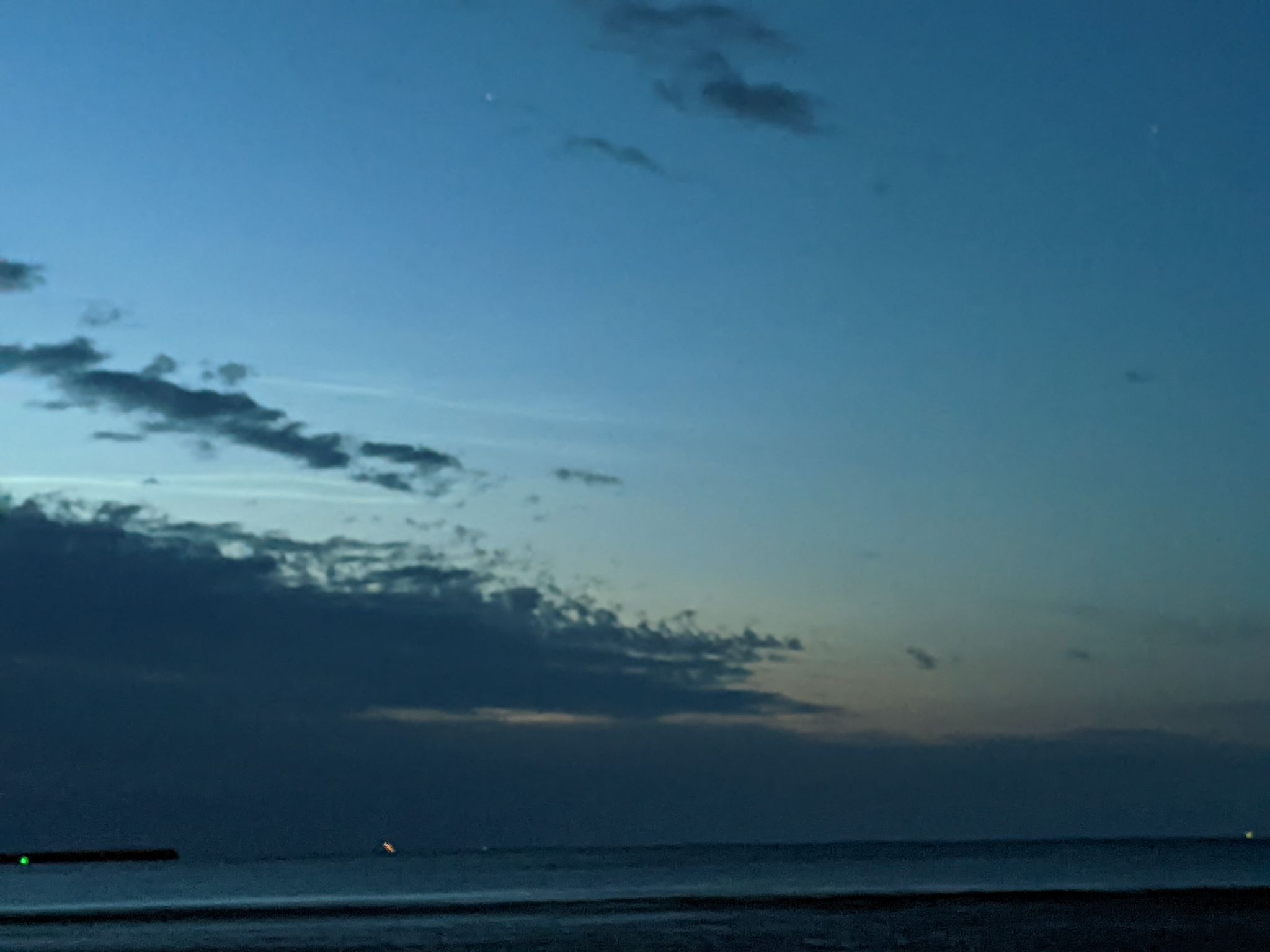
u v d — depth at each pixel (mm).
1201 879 112875
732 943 51688
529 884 129375
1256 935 52312
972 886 99938
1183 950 47188
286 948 53000
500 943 53375
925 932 55156
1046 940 51281
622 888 111875
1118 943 49438
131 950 53469
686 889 105875
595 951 49000
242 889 134000
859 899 79938
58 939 59344
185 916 76062
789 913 68250
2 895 122375
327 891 124312
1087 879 116250
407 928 62875
